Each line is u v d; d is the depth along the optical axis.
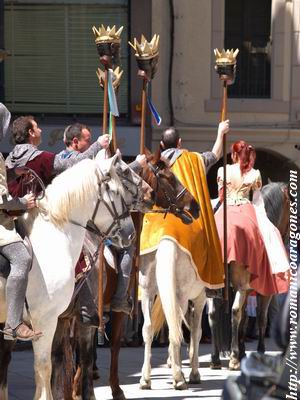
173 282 22.78
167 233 22.95
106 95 21.61
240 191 27.47
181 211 22.62
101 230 19.09
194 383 25.11
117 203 19.00
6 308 17.39
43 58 44.84
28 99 44.91
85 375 20.30
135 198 19.69
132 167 21.30
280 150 46.06
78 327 20.28
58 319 19.62
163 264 22.78
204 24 45.72
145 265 23.67
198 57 45.66
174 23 45.28
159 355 31.47
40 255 17.70
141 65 22.55
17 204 17.16
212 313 28.02
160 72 45.31
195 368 25.12
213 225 24.08
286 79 46.38
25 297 17.41
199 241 23.47
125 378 26.19
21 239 17.30
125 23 44.91
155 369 28.34
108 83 21.62
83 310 19.81
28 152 19.27
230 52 25.14
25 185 19.05
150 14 44.84
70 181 18.30
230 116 46.12
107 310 22.31
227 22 46.47
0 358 18.39
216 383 25.27
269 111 46.16
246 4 46.56
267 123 46.25
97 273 20.25
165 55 45.38
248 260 26.67
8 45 44.75
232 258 26.38
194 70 45.62
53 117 45.00
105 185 18.80
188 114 45.56
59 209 18.03
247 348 32.00
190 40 45.59
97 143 20.00
